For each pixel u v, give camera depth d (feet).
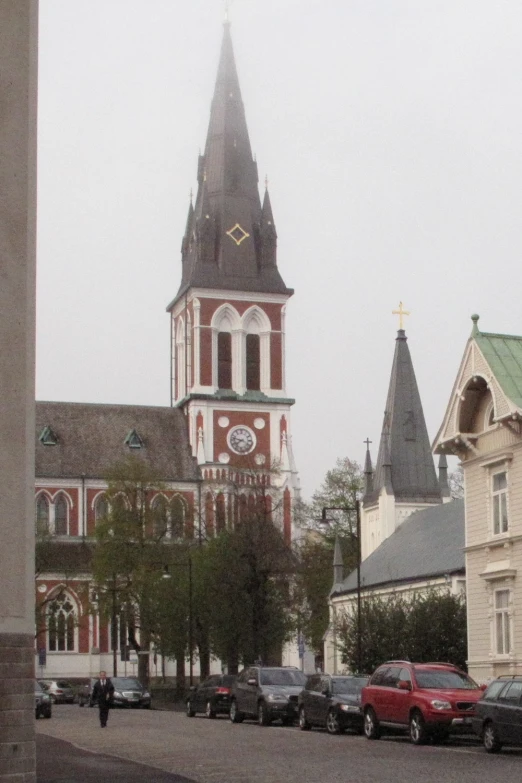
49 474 441.27
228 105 469.57
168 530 357.82
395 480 391.86
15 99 50.67
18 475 48.96
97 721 208.23
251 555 291.38
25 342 49.85
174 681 415.64
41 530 396.78
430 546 268.62
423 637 206.18
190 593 291.99
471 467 183.01
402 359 404.57
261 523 297.33
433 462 395.34
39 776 100.83
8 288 49.57
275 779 96.53
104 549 345.92
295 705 183.01
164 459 454.81
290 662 414.41
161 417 467.52
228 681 217.36
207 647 304.09
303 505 414.62
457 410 181.47
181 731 170.40
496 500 177.17
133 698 280.10
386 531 386.52
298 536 418.51
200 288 451.94
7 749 46.62
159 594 306.96
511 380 170.19
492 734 123.65
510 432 171.53
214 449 447.01
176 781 95.35
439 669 143.54
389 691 144.87
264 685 188.44
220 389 451.94
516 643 167.84
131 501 356.79
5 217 49.78
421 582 248.73
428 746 135.54
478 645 179.42
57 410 461.37
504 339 177.58
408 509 389.39
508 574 168.86
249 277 457.27
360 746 135.54
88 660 412.16
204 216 459.32
